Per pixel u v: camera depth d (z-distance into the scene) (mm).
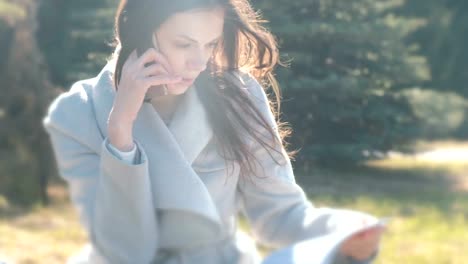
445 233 9555
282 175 2270
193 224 2160
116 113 1979
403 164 19859
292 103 15445
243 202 2348
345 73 16766
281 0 15953
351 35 16062
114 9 18203
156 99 2172
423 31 31516
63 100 2215
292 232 2260
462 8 31953
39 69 12164
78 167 2166
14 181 10992
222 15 2018
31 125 11555
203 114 2178
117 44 2232
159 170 2109
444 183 17125
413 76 17734
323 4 16344
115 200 2018
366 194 13734
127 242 2072
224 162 2209
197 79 2182
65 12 19781
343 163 16156
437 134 27359
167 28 1980
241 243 2297
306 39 16031
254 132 2205
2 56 11594
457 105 20594
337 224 2129
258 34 2275
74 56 19438
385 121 16797
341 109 15898
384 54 17078
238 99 2197
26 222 8914
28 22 12086
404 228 9789
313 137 15914
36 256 6879
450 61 31594
